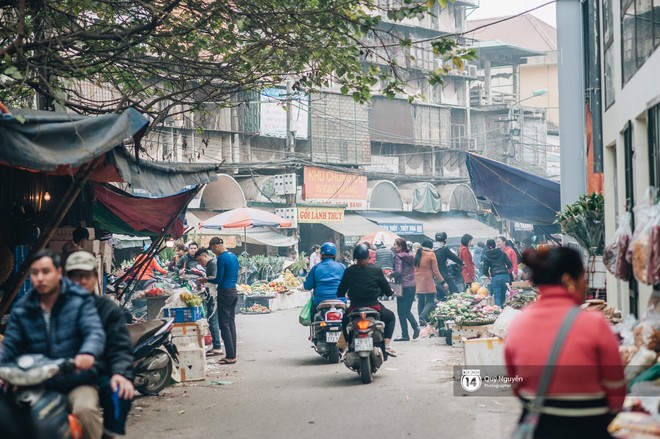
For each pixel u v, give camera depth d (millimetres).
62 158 7078
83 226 12859
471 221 49688
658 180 9297
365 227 41156
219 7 11336
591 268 13016
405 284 15703
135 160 9125
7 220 10641
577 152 15508
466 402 9023
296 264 31984
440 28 54594
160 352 9969
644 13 10000
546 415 4145
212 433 7840
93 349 5430
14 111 7879
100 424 5547
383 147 49438
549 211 19469
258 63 12945
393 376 11109
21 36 9562
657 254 7211
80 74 11828
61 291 5633
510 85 68125
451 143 53500
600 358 4117
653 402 5992
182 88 13453
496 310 14117
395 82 11961
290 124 38062
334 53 11977
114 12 13164
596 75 13961
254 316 23672
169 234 15156
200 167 11594
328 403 9242
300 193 39438
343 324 11031
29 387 5270
